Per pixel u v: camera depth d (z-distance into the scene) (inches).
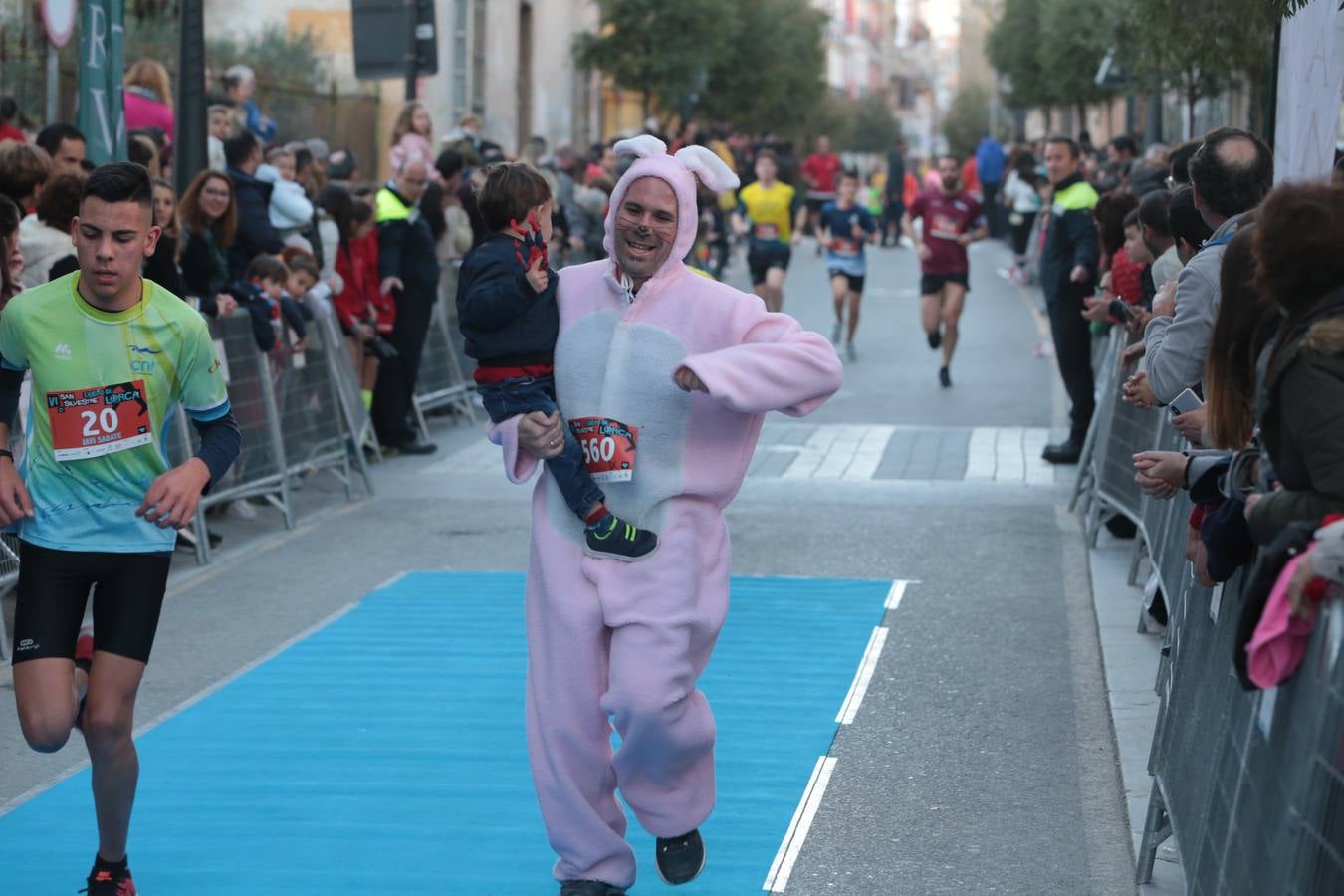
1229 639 172.9
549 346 195.8
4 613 351.9
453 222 632.4
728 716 281.6
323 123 1082.7
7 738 274.1
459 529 448.1
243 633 341.4
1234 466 166.6
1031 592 370.9
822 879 213.2
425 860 217.8
